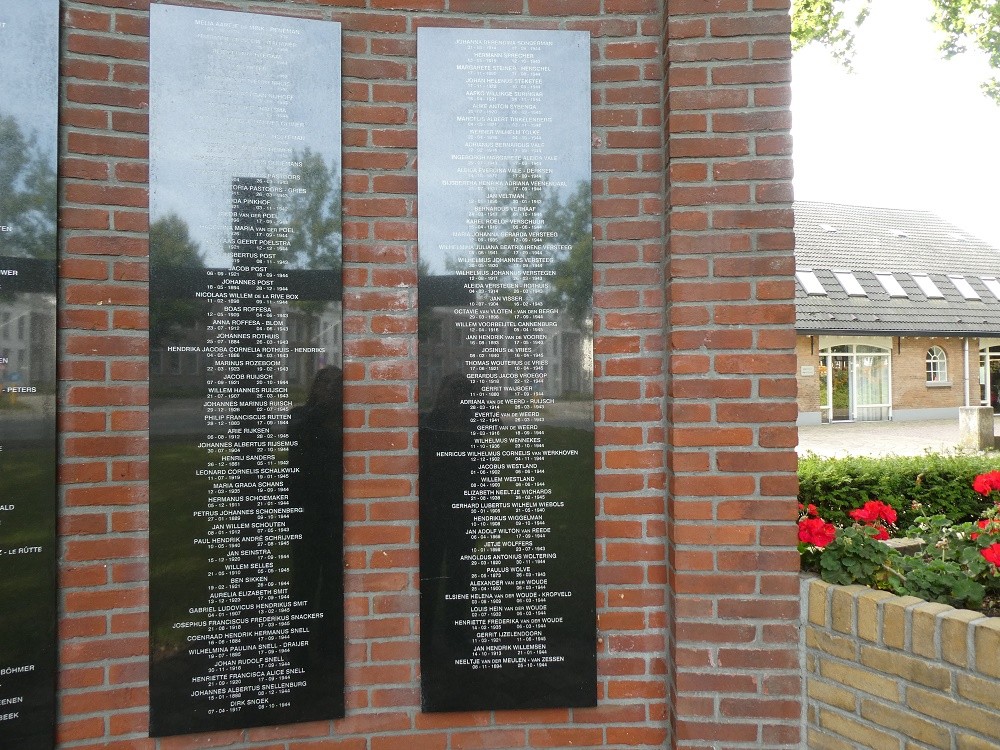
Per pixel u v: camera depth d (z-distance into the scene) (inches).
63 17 94.3
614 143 103.5
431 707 100.7
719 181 98.2
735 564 97.2
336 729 100.6
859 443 567.2
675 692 98.3
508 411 101.9
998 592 99.9
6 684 90.0
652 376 102.5
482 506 101.7
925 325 758.5
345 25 102.3
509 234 102.5
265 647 98.5
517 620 101.8
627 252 103.0
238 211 98.2
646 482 102.3
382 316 101.7
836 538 102.6
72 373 93.7
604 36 104.4
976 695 80.8
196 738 97.2
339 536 100.2
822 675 96.8
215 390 97.3
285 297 99.3
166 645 95.8
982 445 474.6
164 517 95.7
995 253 912.3
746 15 98.8
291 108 100.0
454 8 103.7
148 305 96.2
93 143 95.0
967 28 287.3
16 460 90.5
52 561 91.6
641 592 102.5
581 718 102.5
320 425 99.9
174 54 96.8
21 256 91.2
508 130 103.0
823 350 773.9
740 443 97.3
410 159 102.7
